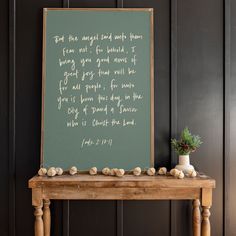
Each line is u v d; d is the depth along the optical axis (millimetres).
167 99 2670
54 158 2580
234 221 2670
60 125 2598
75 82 2613
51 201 2654
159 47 2674
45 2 2668
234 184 2670
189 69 2674
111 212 2668
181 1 2678
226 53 2662
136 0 2676
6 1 2660
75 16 2627
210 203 2250
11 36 2637
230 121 2674
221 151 2670
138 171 2436
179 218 2660
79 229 2654
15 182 2641
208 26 2670
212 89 2676
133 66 2627
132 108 2617
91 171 2467
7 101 2650
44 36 2613
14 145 2633
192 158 2670
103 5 2676
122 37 2629
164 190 2270
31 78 2654
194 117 2668
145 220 2664
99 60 2623
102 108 2617
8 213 2643
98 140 2604
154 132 2658
